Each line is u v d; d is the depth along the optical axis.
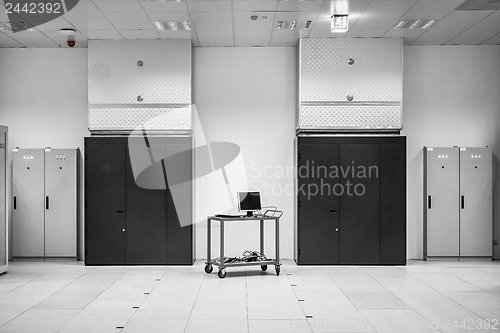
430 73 11.55
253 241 11.53
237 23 9.84
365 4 8.80
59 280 9.30
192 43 11.25
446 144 11.49
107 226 10.80
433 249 11.37
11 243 11.30
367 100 10.90
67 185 11.30
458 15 9.45
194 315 6.94
